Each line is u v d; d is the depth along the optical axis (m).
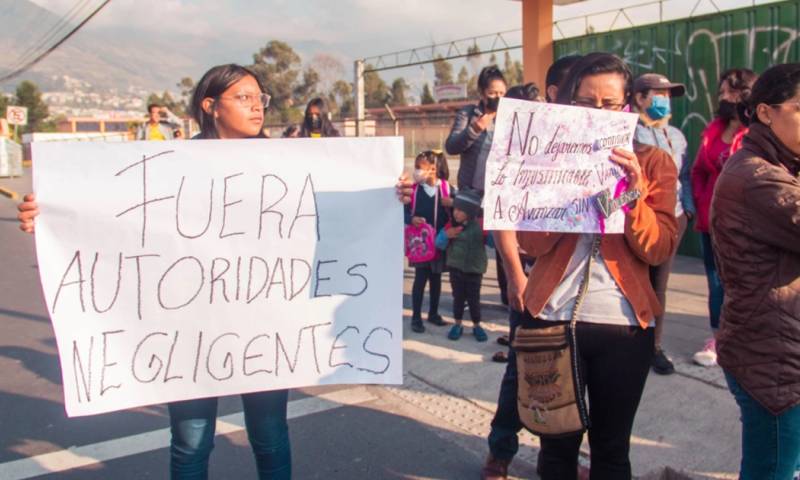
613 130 2.36
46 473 3.62
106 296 2.49
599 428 2.54
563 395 2.44
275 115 51.12
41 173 2.42
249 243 2.59
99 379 2.49
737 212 2.24
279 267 2.62
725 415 3.88
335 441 3.91
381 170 2.65
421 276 5.76
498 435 3.27
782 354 2.20
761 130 2.28
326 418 4.22
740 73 4.43
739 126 4.43
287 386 2.64
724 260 2.33
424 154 5.79
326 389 4.69
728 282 2.33
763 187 2.16
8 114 34.91
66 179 2.44
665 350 4.99
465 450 3.76
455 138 5.32
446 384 4.65
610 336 2.44
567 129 2.35
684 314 5.94
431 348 5.38
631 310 2.45
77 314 2.47
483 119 5.18
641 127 4.43
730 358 2.34
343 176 2.63
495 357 5.02
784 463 2.26
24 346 5.86
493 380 4.67
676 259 8.39
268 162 2.59
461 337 5.62
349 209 2.64
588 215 2.39
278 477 2.74
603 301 2.43
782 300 2.19
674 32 8.54
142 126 10.23
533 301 2.51
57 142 2.43
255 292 2.60
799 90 2.17
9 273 9.06
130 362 2.52
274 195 2.60
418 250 5.65
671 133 4.52
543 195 2.38
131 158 2.48
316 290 2.64
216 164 2.55
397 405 4.39
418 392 4.58
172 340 2.55
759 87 2.27
